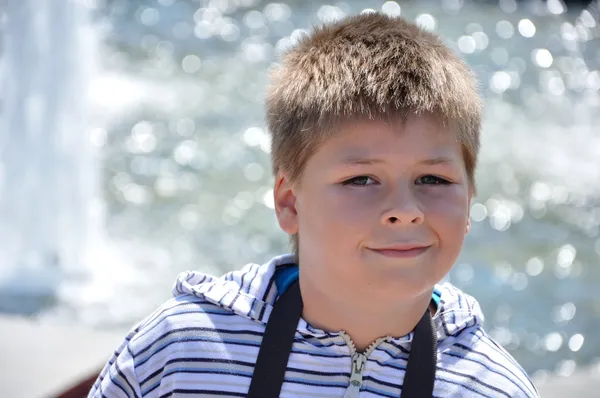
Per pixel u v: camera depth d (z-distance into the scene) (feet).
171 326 9.05
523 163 44.98
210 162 42.80
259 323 8.90
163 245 33.42
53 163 33.83
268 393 8.58
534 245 35.12
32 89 34.45
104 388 9.28
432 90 8.35
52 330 20.63
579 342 26.61
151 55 61.82
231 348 8.84
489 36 73.36
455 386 8.63
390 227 8.07
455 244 8.32
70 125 34.45
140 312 27.14
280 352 8.66
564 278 31.89
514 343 26.63
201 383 8.77
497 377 8.73
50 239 32.19
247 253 33.45
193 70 59.06
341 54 8.73
